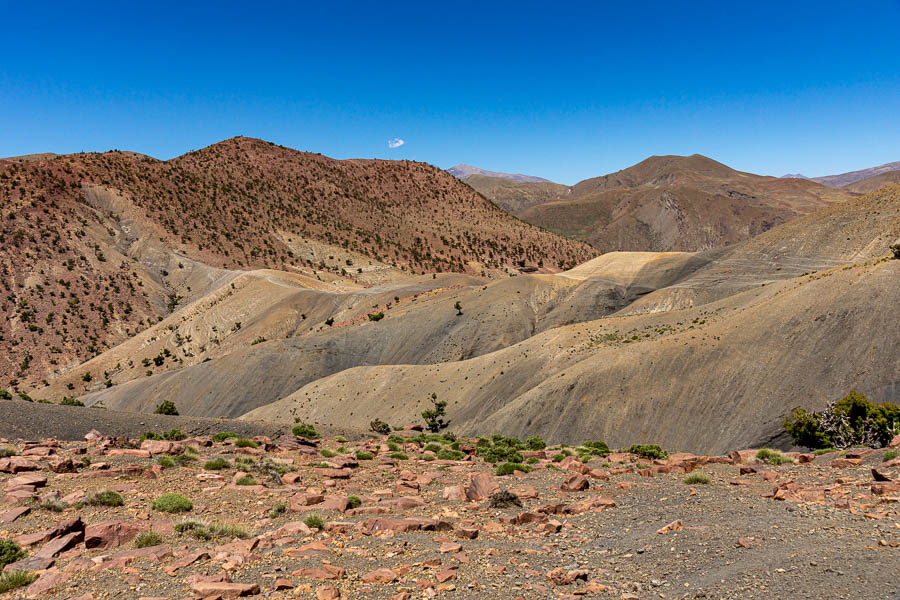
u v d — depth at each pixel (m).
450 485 18.31
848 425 39.41
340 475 19.30
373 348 127.25
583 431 64.75
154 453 22.05
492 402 78.81
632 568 9.14
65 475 17.27
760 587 7.76
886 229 121.88
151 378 117.62
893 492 12.51
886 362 57.38
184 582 8.57
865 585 7.40
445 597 8.09
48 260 190.75
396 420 83.50
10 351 148.12
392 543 10.88
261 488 16.30
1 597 8.14
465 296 145.62
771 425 56.62
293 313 165.75
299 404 94.62
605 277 161.75
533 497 15.32
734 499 13.88
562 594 8.16
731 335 69.38
